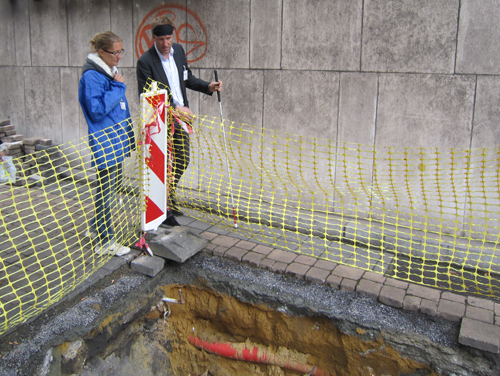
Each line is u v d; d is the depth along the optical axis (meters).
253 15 4.55
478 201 3.87
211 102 4.99
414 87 3.97
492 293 3.18
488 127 3.75
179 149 4.18
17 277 3.27
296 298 3.20
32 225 4.18
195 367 3.60
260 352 3.40
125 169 3.73
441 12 3.74
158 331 3.58
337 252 3.83
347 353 3.03
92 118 3.27
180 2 4.92
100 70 3.21
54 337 2.74
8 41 6.32
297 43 4.40
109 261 3.54
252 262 3.59
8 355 2.58
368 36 4.07
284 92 4.56
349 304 3.12
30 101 6.36
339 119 4.35
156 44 3.86
